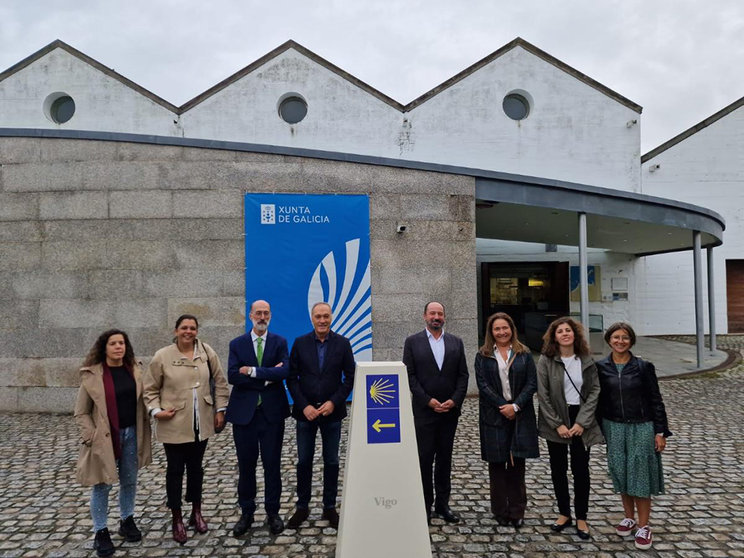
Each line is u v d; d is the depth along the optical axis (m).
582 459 3.74
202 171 7.59
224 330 7.56
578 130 16.22
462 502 4.35
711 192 17.75
